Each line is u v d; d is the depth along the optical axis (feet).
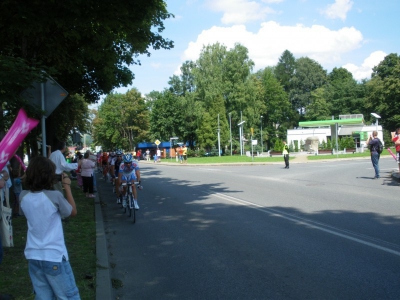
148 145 268.21
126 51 55.31
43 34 36.83
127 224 33.76
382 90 223.10
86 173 51.70
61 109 79.41
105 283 18.08
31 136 39.60
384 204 37.52
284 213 35.17
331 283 17.69
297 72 314.35
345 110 293.84
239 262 21.38
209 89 213.46
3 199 23.12
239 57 213.66
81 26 35.37
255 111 218.59
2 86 26.27
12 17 31.19
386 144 230.48
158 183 69.31
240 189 55.21
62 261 11.82
